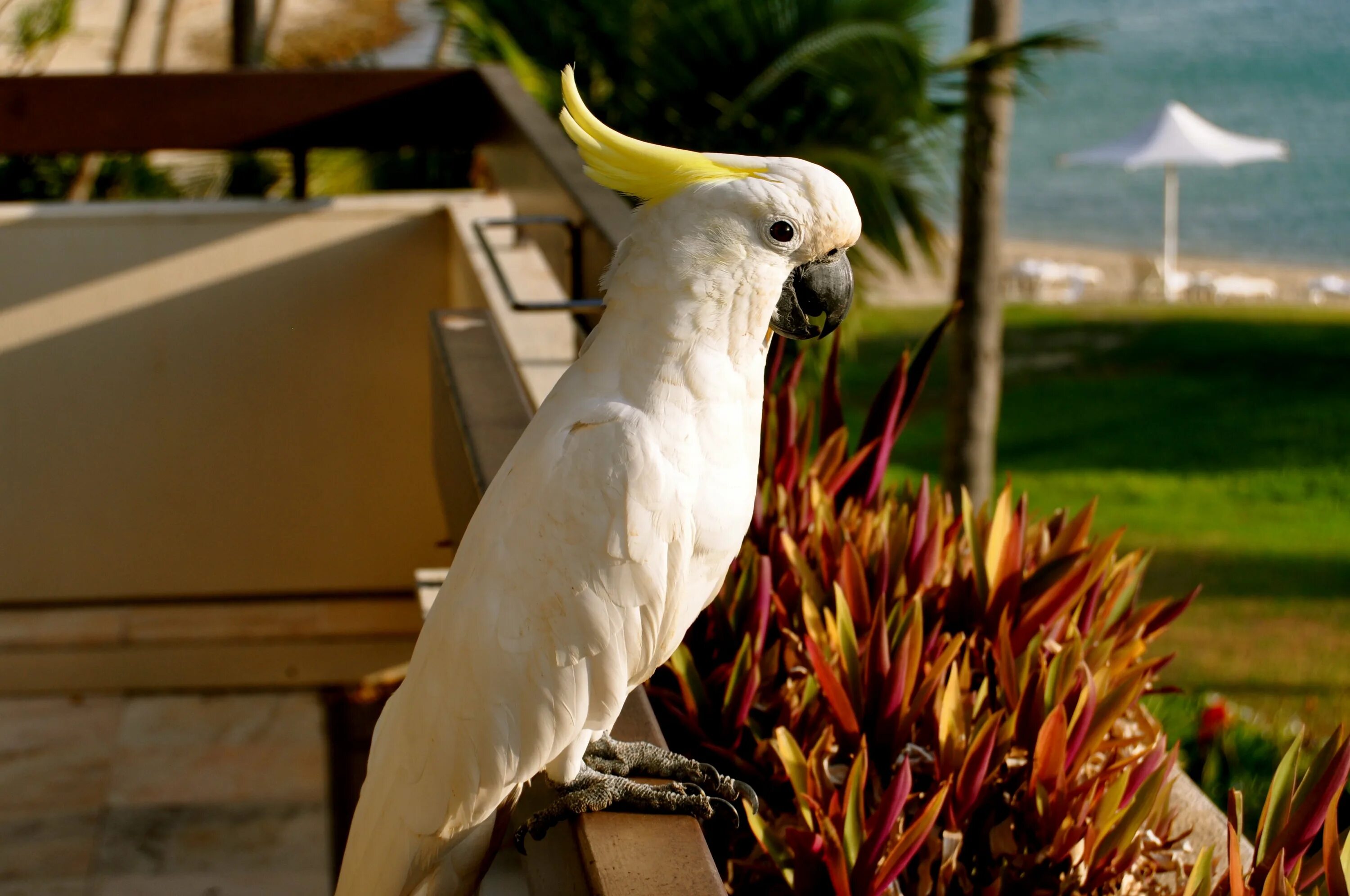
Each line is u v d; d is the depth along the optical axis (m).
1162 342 14.19
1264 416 11.59
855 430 11.04
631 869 1.48
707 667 2.29
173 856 3.47
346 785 3.81
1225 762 4.53
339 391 4.37
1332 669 6.51
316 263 4.27
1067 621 2.38
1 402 4.16
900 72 5.84
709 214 1.59
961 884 2.04
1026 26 34.72
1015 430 11.47
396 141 4.39
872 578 2.37
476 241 3.81
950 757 2.03
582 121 1.62
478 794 1.60
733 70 6.10
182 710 4.16
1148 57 31.70
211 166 7.16
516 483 1.64
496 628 1.58
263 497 4.39
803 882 1.90
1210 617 7.32
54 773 3.80
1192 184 24.41
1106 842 1.96
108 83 4.14
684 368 1.62
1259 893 1.77
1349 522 8.97
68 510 4.27
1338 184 23.92
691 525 1.63
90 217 4.10
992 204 6.30
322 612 4.38
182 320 4.23
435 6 6.45
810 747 2.11
